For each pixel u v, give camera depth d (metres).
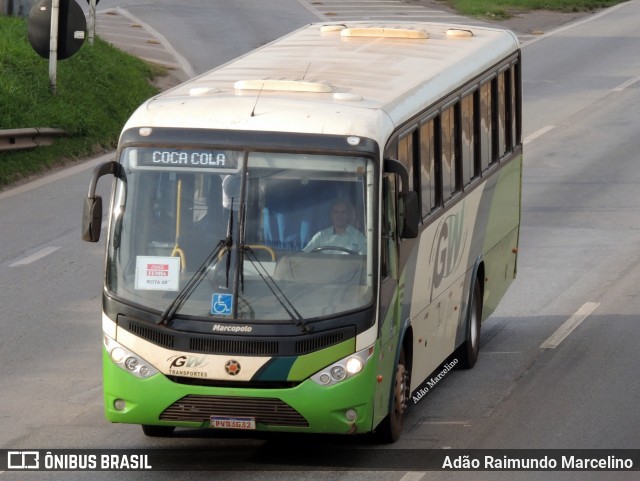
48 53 53.00
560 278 35.69
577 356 28.50
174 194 20.19
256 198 20.03
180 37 77.31
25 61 54.59
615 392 25.73
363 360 19.78
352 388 19.70
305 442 22.34
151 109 20.77
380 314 20.14
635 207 44.53
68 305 31.70
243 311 19.73
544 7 98.94
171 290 19.97
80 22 53.19
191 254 20.02
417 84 23.66
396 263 21.12
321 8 93.62
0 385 25.58
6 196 44.06
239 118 20.34
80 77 56.09
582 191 47.03
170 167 20.25
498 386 26.27
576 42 83.75
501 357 28.53
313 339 19.62
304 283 19.84
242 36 78.88
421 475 20.58
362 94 22.02
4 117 48.31
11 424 23.22
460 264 26.39
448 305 25.58
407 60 25.98
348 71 24.22
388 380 21.19
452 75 25.67
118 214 20.31
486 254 28.97
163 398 19.89
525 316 32.09
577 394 25.64
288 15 89.00
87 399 24.77
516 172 32.12
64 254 36.78
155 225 20.19
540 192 46.97
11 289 33.09
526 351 28.98
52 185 45.78
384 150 20.42
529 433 23.06
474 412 24.42
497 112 29.64
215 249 19.95
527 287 34.84
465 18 92.38
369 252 19.95
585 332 30.48
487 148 28.83
